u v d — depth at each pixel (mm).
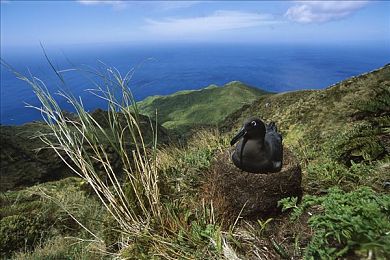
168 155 6906
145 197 3875
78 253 5410
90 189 8977
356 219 2367
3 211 7309
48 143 3535
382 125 5617
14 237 6559
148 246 3459
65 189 9078
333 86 9906
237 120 17031
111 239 4074
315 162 5742
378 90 8242
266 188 3512
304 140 8125
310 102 9914
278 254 2994
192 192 4598
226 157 3902
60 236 6492
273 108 16625
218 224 3504
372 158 4691
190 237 3311
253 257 3023
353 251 2361
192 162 5566
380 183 3812
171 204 3939
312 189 4203
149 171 3826
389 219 2490
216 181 3877
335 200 2766
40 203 7629
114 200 3682
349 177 4238
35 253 6016
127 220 3695
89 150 9953
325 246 2492
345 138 5949
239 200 3600
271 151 3506
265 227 3428
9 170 13562
